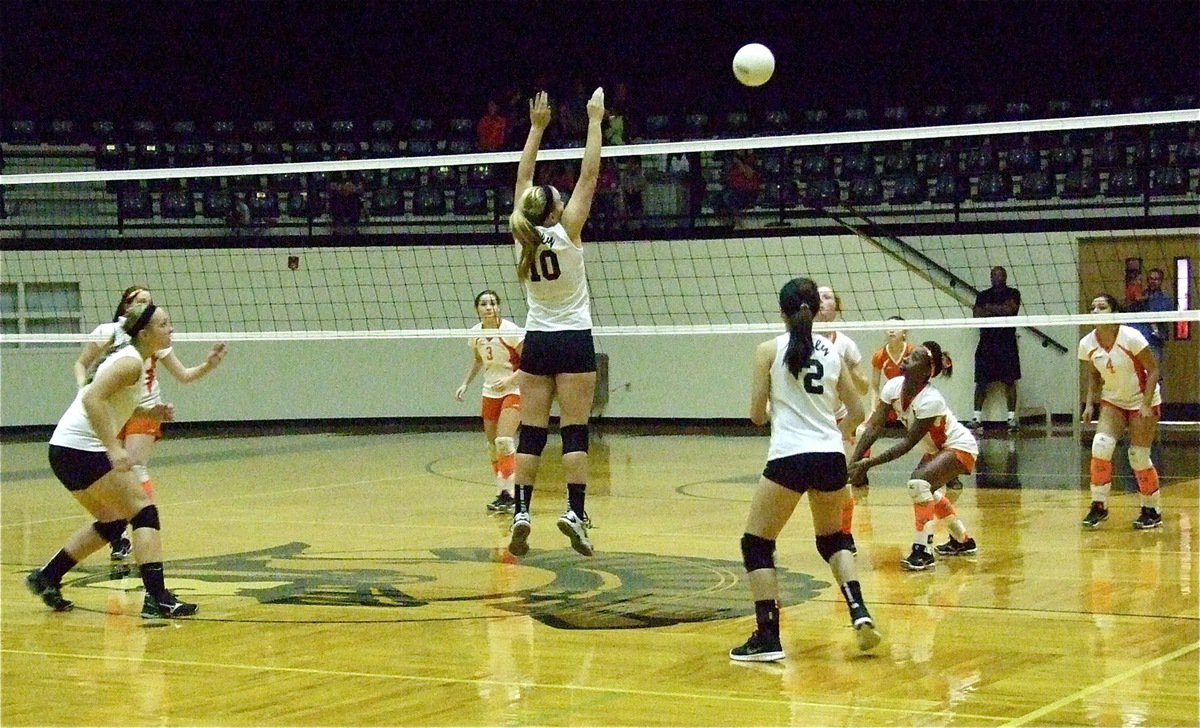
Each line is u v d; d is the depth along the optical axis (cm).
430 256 2303
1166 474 1513
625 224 2303
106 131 2458
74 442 795
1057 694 593
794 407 663
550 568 955
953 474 949
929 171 2309
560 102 2422
